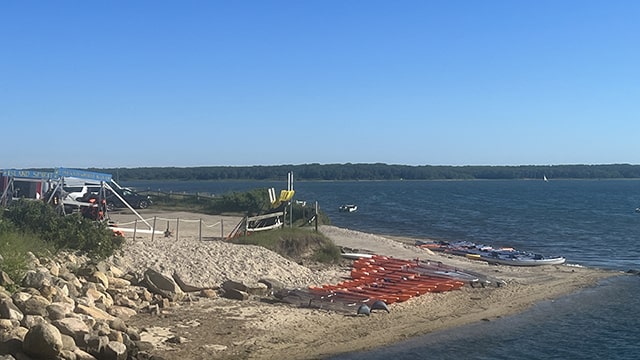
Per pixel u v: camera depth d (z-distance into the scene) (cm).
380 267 2667
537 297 2347
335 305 1991
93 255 2123
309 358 1548
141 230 2750
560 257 3528
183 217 3919
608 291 2483
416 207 8694
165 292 1917
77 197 3528
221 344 1583
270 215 2941
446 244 3725
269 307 1934
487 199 11300
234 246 2467
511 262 3125
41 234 2112
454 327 1903
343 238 3459
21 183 3112
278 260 2409
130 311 1747
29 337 1278
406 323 1908
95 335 1379
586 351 1722
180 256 2247
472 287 2461
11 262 1670
